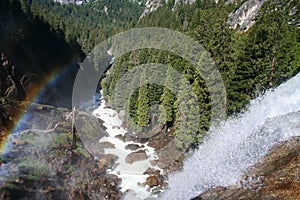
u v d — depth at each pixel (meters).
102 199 25.83
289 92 25.70
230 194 15.04
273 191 13.70
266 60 28.88
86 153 31.69
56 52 65.06
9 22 50.84
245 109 27.78
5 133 29.06
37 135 30.56
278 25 29.42
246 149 19.72
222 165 20.81
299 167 14.72
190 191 20.52
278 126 20.14
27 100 40.66
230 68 29.78
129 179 30.48
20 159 25.08
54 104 46.47
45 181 23.47
